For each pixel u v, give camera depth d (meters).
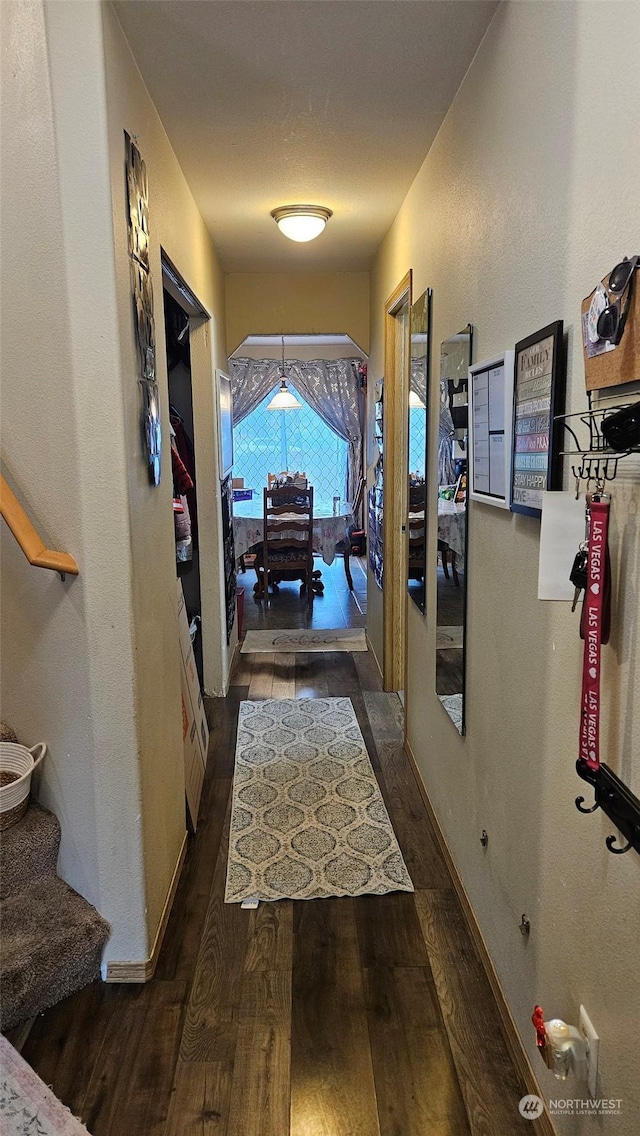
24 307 1.61
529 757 1.51
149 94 2.01
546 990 1.42
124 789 1.79
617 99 1.02
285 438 8.68
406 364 3.46
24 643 1.85
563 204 1.24
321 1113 1.48
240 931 2.05
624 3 0.99
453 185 2.13
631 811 0.99
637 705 1.00
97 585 1.70
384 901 2.19
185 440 3.71
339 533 6.75
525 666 1.53
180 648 2.64
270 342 8.27
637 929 1.02
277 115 2.19
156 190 2.12
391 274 3.45
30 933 1.76
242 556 7.54
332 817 2.69
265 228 3.46
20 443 1.67
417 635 2.99
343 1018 1.73
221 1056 1.61
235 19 1.65
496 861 1.78
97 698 1.75
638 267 0.93
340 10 1.63
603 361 1.03
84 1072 1.57
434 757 2.62
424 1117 1.47
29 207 1.57
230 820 2.67
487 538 1.83
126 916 1.84
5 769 1.95
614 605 1.06
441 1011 1.75
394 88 2.02
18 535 1.57
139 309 1.80
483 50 1.76
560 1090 1.35
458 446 2.12
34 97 1.53
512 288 1.55
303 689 4.12
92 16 1.49
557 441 1.28
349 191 2.92
